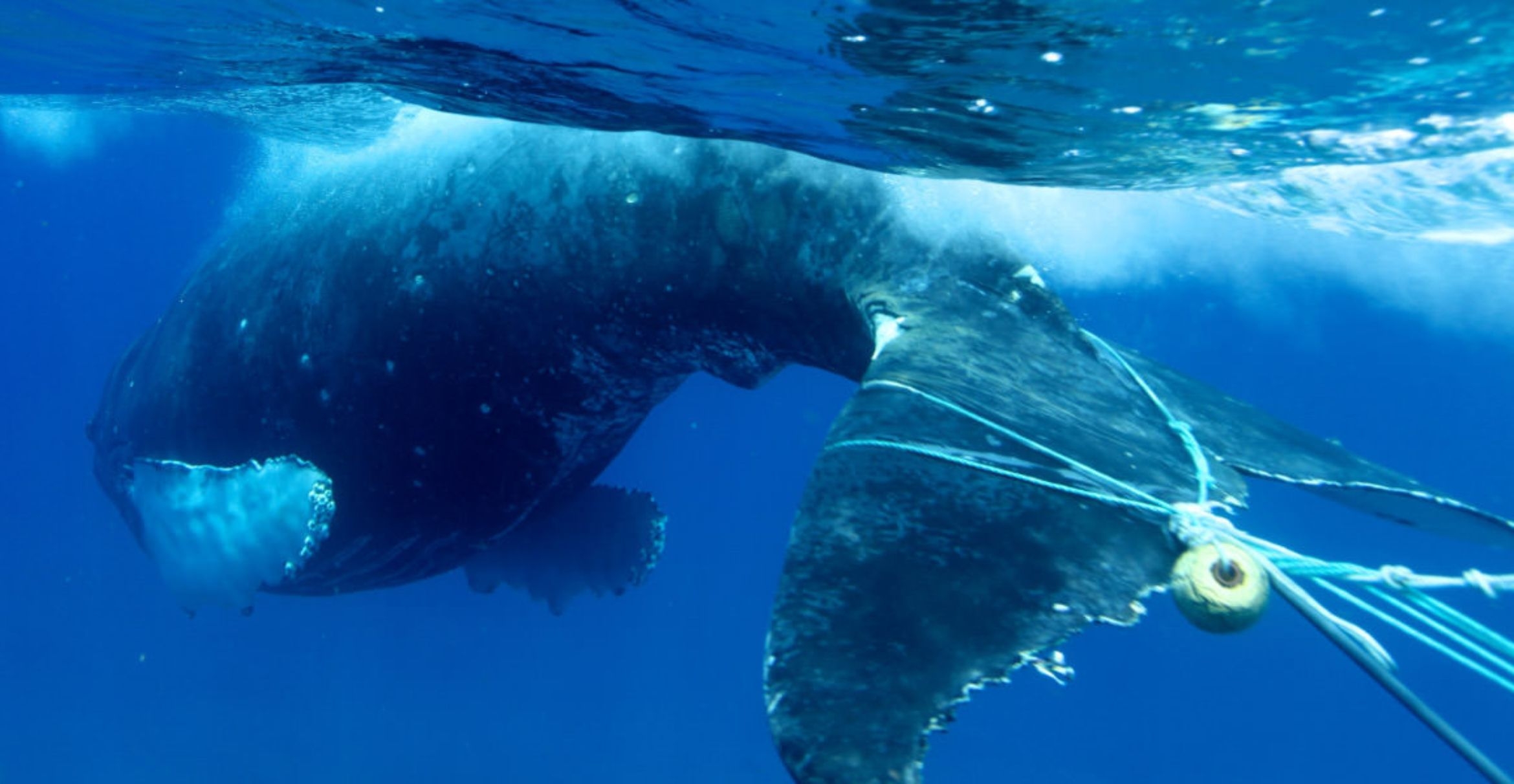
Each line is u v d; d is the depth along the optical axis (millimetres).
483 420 7520
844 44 4281
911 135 5234
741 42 4395
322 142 9688
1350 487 4117
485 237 6816
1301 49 4023
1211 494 3865
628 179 6301
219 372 8656
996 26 3949
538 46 4984
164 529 9383
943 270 5555
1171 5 3670
